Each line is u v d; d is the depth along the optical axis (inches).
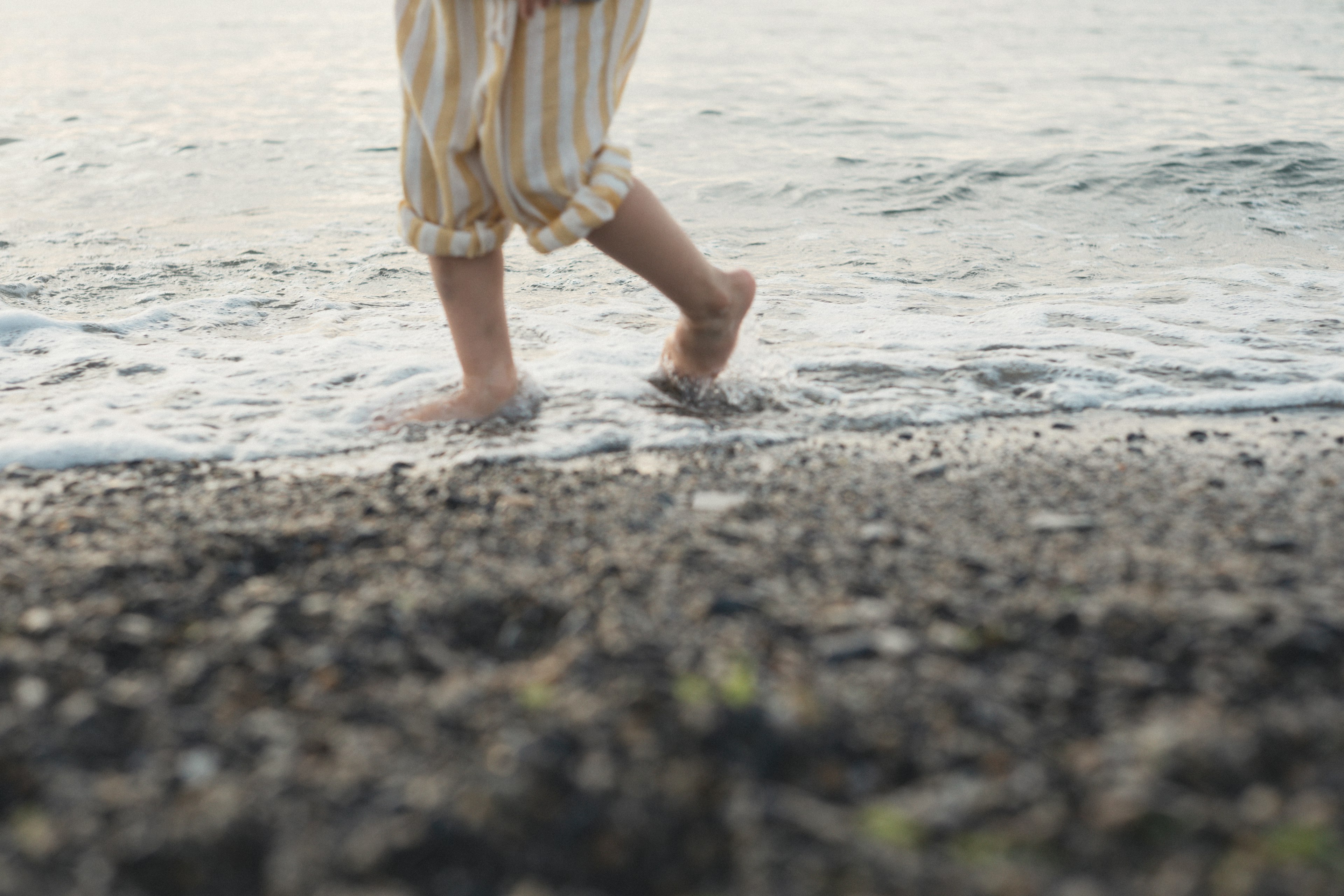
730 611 58.7
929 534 72.2
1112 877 39.1
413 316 145.9
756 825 42.1
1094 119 358.9
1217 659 52.4
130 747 47.2
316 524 73.9
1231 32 755.4
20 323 136.8
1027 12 938.7
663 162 275.4
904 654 54.1
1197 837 40.7
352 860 40.3
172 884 39.8
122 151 277.0
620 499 80.9
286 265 174.9
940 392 114.7
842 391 115.3
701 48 618.2
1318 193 236.2
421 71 83.7
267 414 105.7
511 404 104.7
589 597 61.4
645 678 51.3
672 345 111.1
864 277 173.5
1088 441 98.2
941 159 277.3
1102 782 44.0
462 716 48.9
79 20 773.9
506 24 79.9
